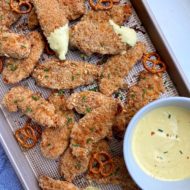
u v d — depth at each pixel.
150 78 0.58
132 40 0.57
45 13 0.57
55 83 0.57
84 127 0.56
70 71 0.57
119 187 0.58
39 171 0.57
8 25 0.58
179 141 0.56
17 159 0.56
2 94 0.58
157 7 0.64
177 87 0.58
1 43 0.56
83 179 0.57
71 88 0.58
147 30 0.59
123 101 0.58
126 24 0.60
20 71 0.57
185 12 0.65
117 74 0.58
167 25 0.64
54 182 0.56
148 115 0.55
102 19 0.58
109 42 0.57
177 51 0.64
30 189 0.56
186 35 0.64
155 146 0.56
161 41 0.57
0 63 0.58
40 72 0.57
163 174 0.56
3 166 0.60
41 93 0.58
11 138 0.57
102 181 0.57
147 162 0.56
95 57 0.59
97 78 0.58
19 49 0.56
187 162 0.56
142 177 0.55
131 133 0.54
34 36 0.58
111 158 0.57
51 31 0.57
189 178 0.56
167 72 0.59
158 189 0.55
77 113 0.58
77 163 0.56
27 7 0.59
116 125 0.57
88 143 0.56
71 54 0.59
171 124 0.55
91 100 0.57
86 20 0.58
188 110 0.55
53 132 0.57
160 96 0.58
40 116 0.56
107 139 0.58
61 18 0.57
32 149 0.58
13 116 0.58
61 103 0.57
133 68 0.59
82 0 0.59
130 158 0.54
